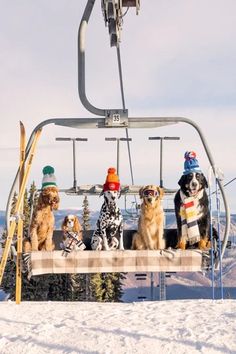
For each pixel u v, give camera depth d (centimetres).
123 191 1669
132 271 1041
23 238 1091
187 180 1042
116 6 996
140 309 928
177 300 1028
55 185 1070
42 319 852
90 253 1042
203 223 1052
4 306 983
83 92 1038
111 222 1066
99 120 1059
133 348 663
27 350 670
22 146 1063
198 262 1046
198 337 704
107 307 961
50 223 1064
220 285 1038
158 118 1052
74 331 749
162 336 712
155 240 1064
